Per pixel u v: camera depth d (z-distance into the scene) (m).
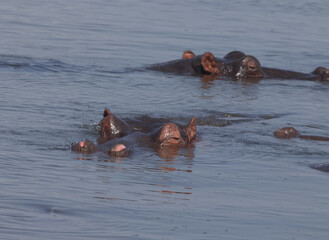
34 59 72.00
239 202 29.34
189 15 119.75
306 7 143.25
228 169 35.59
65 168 33.50
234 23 113.00
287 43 95.44
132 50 83.69
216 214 27.31
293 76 71.19
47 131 42.19
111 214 26.42
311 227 26.30
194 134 42.16
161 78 66.88
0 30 91.50
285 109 54.81
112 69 69.94
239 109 54.06
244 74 70.06
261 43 94.25
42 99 52.66
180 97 57.78
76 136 41.59
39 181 30.55
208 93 60.41
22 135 40.50
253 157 38.69
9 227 23.98
